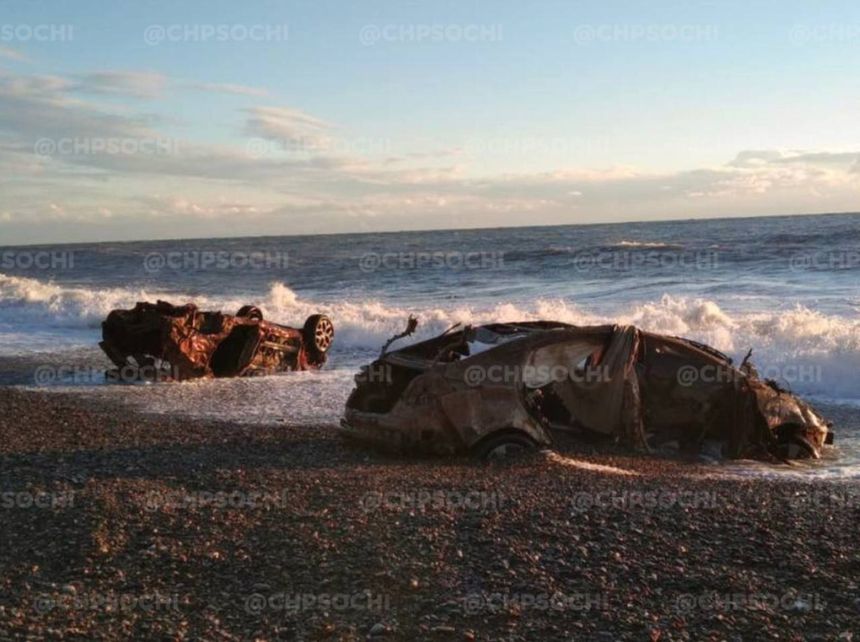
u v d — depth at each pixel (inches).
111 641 189.5
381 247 2837.1
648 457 388.5
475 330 421.4
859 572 229.0
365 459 376.2
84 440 422.0
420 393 378.0
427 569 229.8
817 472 372.2
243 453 390.6
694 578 225.0
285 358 679.7
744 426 399.9
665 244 1950.1
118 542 249.6
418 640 190.2
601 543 251.0
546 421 386.6
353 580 222.8
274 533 257.6
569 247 2127.2
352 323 845.8
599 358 396.8
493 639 190.5
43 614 203.5
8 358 780.0
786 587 219.3
